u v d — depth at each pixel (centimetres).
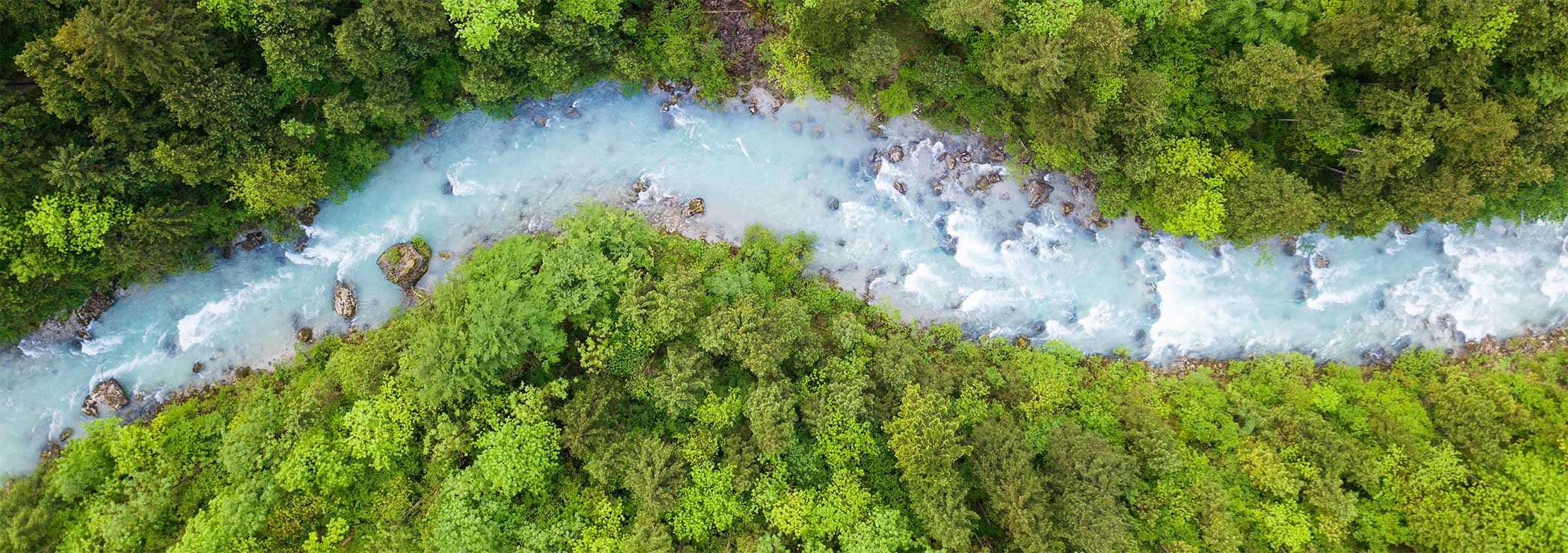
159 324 3988
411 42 3344
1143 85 3359
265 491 3362
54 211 3127
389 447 3447
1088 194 4266
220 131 3238
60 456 3822
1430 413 3812
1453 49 3219
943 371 3847
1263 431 3750
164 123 3212
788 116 4278
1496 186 3453
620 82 4175
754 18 4028
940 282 4291
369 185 4088
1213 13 3447
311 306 4094
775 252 4138
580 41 3541
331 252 4094
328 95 3534
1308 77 3142
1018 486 3281
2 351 3853
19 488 3466
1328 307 4306
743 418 3650
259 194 3406
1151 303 4269
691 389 3481
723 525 3347
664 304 3450
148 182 3312
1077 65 3284
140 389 3972
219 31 3192
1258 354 4297
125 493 3425
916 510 3350
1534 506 3303
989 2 3039
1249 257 4281
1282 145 3809
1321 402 3862
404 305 4125
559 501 3525
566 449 3678
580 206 4028
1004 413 3769
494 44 3431
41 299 3491
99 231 3253
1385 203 3566
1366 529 3516
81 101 3047
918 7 3569
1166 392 4097
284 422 3512
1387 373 4181
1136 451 3681
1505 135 3155
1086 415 3847
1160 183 3669
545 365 3506
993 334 4322
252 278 4047
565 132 4222
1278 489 3478
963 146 4278
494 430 3462
